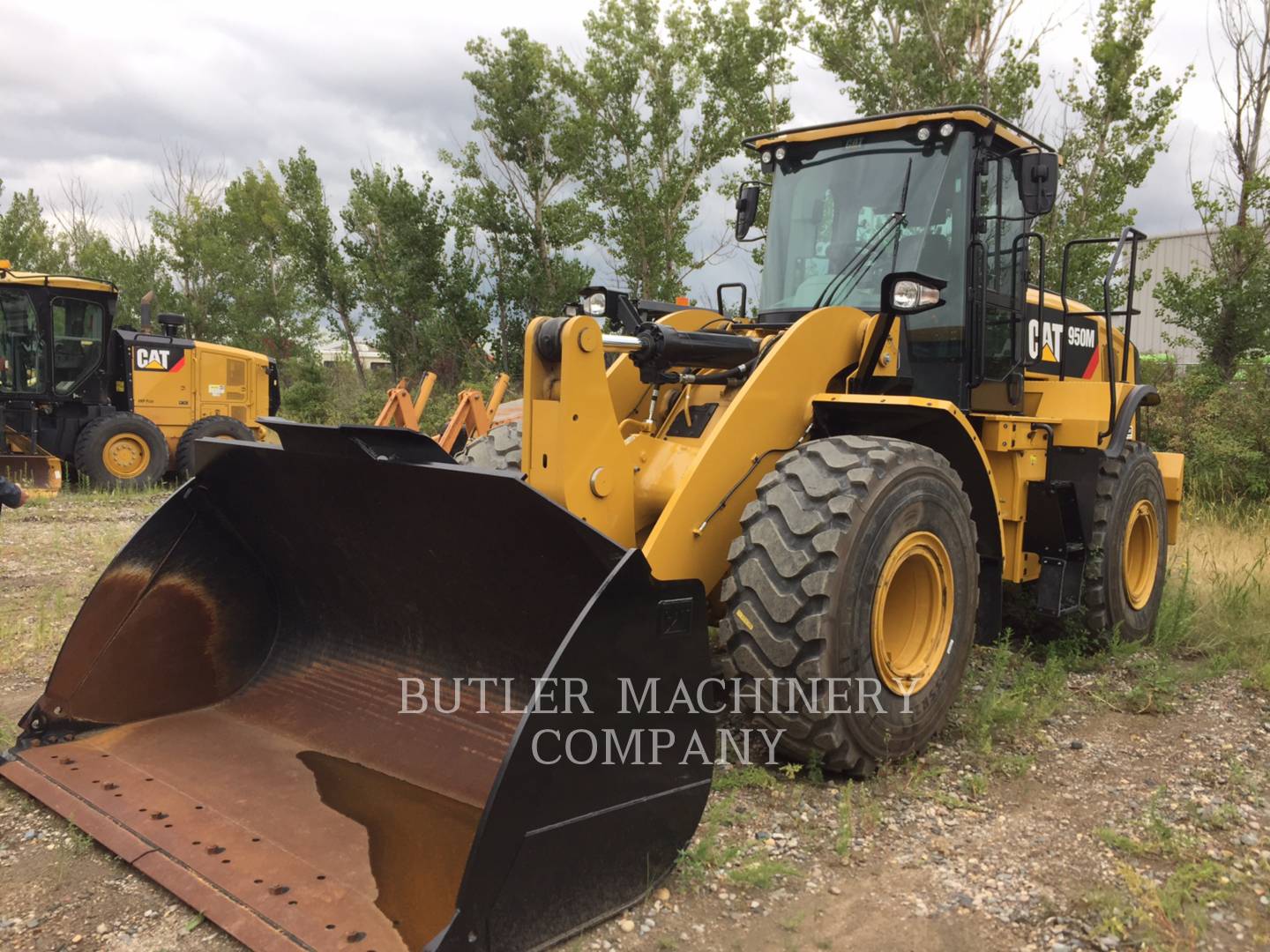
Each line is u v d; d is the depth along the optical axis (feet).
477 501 8.51
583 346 9.20
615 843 7.72
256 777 9.67
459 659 10.32
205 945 7.39
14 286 33.47
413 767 9.64
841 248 13.42
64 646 10.51
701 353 10.49
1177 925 7.86
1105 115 45.39
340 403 67.31
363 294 68.69
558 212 57.52
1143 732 12.24
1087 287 44.62
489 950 6.77
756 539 9.75
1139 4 44.60
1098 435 15.07
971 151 12.74
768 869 8.38
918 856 8.90
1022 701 12.57
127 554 10.82
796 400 11.02
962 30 47.73
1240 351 38.32
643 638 7.77
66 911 7.82
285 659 11.88
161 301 88.58
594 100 54.44
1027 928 7.81
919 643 11.10
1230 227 38.24
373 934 7.01
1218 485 31.73
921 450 10.62
